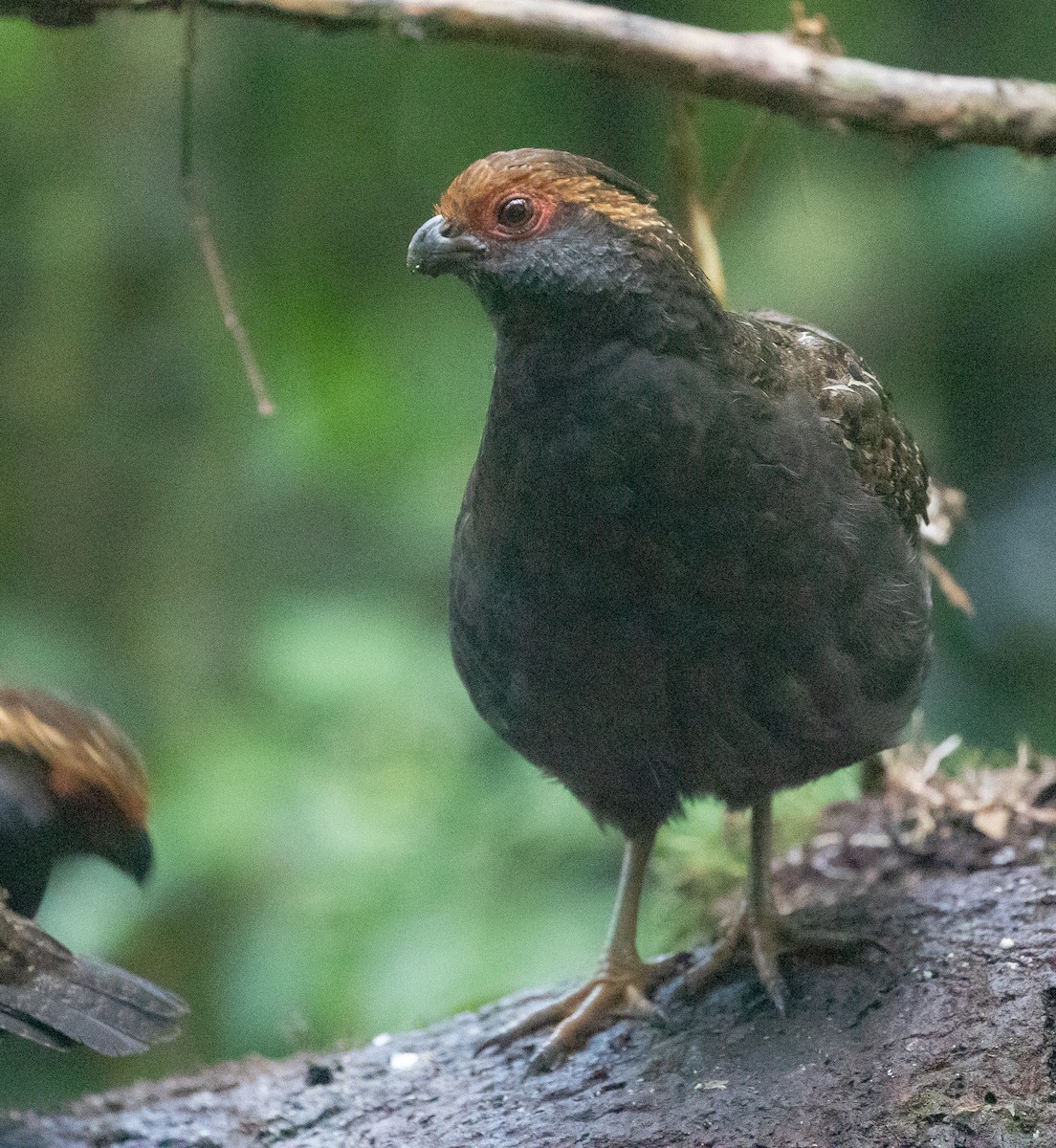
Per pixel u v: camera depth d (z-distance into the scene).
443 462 12.97
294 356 12.97
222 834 11.30
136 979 6.50
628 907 7.18
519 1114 6.38
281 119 12.78
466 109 12.64
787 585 5.98
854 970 6.68
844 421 6.33
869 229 12.48
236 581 12.94
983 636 12.94
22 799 6.89
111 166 12.73
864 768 8.56
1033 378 12.87
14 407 12.76
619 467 5.80
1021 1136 5.63
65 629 12.57
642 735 6.29
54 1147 6.64
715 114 12.19
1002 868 7.59
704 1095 6.16
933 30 12.66
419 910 11.07
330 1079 7.07
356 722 11.99
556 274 5.75
